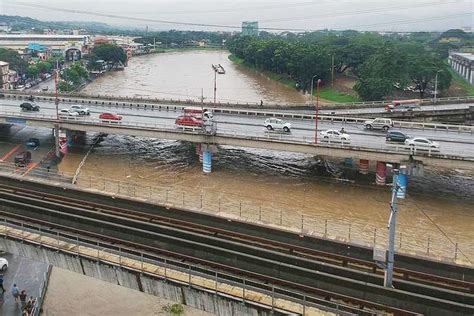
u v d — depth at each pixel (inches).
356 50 7815.0
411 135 3449.8
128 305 1963.6
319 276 1630.2
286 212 2763.3
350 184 3174.2
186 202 2883.9
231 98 6702.8
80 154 3747.5
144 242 1935.3
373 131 3602.4
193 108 4207.7
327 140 3137.3
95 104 4542.3
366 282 1659.7
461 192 3090.6
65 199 2455.7
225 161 3644.2
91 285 2080.5
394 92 6481.3
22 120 3782.0
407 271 1748.3
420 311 1498.5
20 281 2050.9
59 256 1631.4
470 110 4670.3
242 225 2053.4
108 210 2324.1
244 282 1517.0
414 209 2822.3
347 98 6574.8
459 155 2869.1
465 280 1701.5
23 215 2193.7
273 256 1812.3
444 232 2534.5
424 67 6378.0
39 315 1868.8
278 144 3198.8
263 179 3282.5
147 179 3260.3
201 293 1434.5
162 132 3449.8
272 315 1355.8
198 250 1833.2
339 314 1323.8
